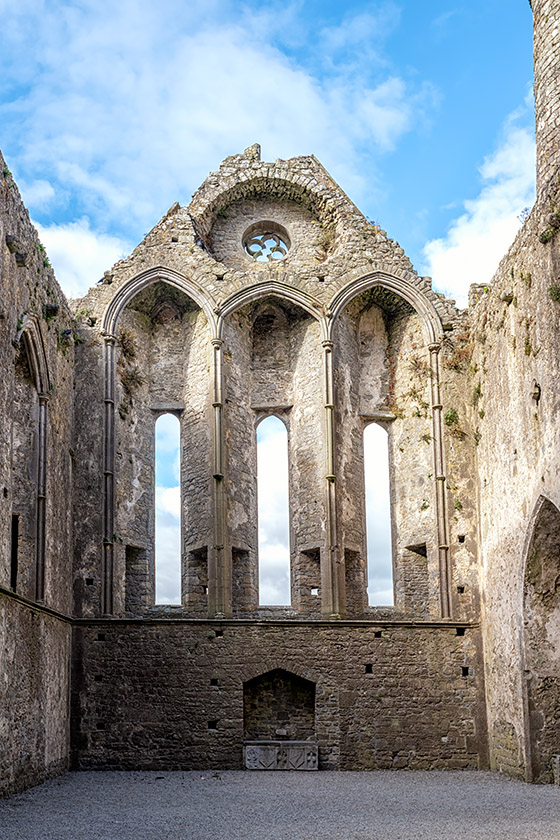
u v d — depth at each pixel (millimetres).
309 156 32062
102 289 29125
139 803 18656
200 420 29375
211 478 28109
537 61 23047
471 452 28234
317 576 28969
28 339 23219
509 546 23797
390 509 29812
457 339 29109
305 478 29359
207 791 20516
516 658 23047
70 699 25422
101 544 27031
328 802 18703
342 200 31297
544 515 21453
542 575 22375
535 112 22844
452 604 27062
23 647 21000
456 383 28766
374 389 30562
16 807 18109
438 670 26203
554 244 20266
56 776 23562
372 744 25547
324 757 25312
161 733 25344
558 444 20016
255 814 17188
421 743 25656
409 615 28766
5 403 20359
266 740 25766
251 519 29453
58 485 25516
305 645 26047
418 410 29656
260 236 32875
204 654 25844
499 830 15242
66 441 26734
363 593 28953
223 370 29047
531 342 21828
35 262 23641
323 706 25672
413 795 19719
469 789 20734
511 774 23359
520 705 22656
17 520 23375
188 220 30266
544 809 17578
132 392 29609
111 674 25656
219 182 31688
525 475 22391
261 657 25906
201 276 29594
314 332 29859
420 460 29250
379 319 31047
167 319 30859
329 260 30047
